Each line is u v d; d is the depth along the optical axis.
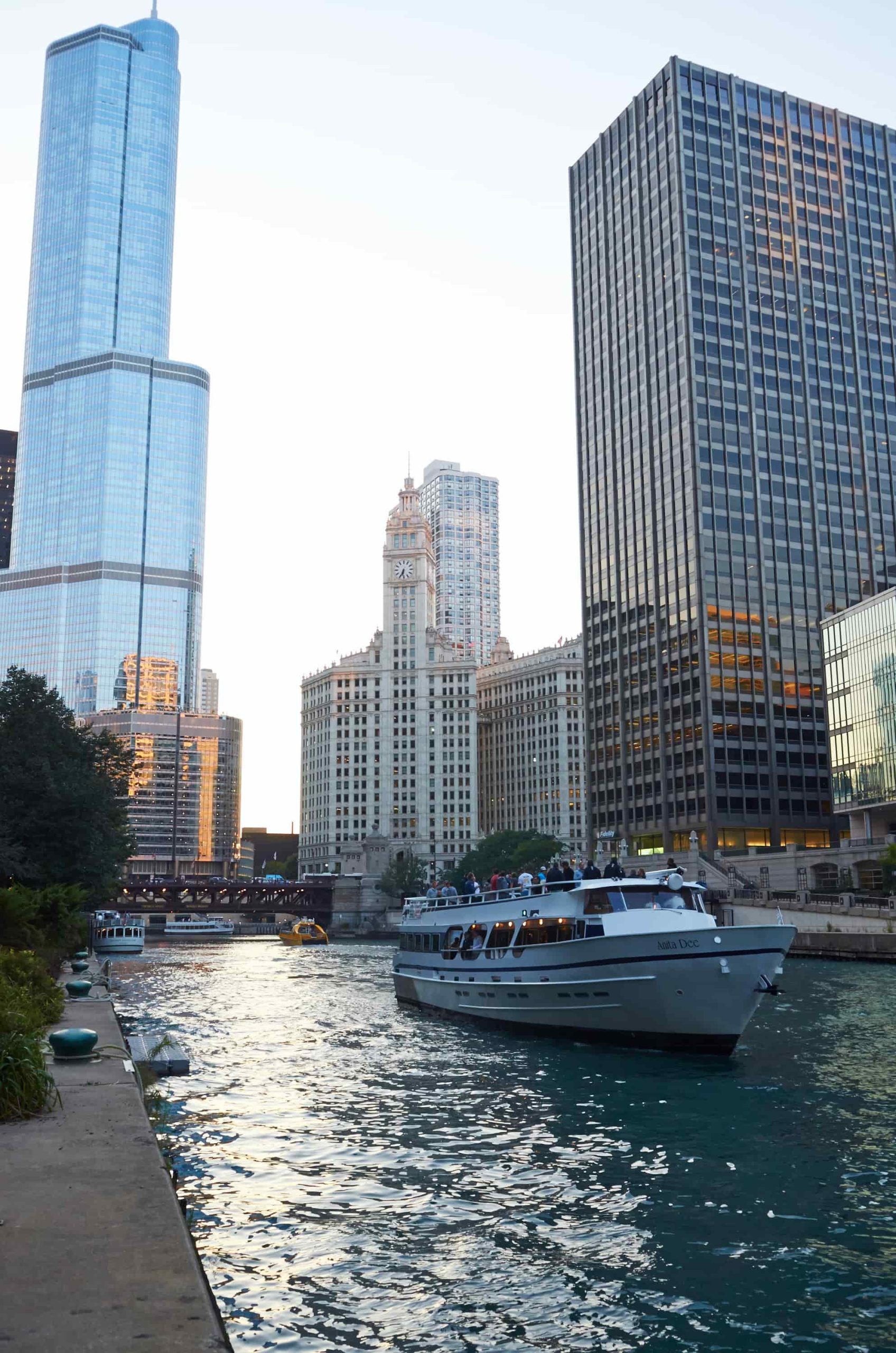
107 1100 16.91
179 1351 7.26
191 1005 57.06
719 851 140.00
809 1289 14.36
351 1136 23.58
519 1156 21.62
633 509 171.75
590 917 37.41
